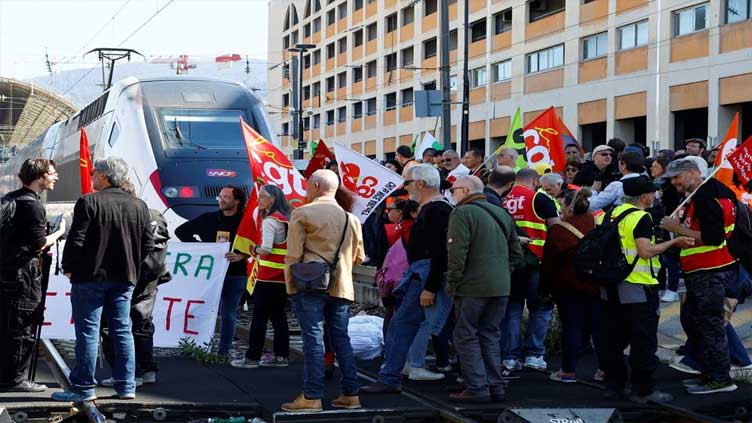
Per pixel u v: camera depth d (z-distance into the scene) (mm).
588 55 39594
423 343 9672
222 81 18469
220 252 11117
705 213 8703
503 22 46219
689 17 33781
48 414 8094
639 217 8617
